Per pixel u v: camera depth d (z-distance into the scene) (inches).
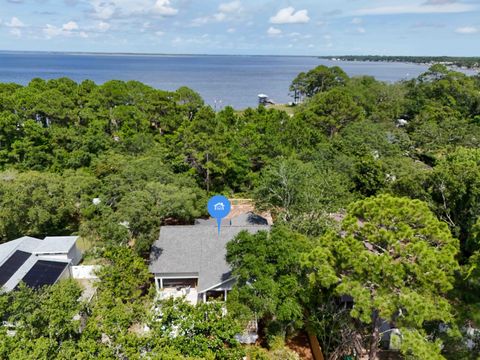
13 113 1822.1
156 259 917.8
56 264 931.3
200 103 2502.5
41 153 1563.7
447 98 2977.4
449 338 551.5
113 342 521.3
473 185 923.4
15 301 593.9
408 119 3056.1
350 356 676.7
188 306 573.6
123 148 1744.6
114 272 729.0
